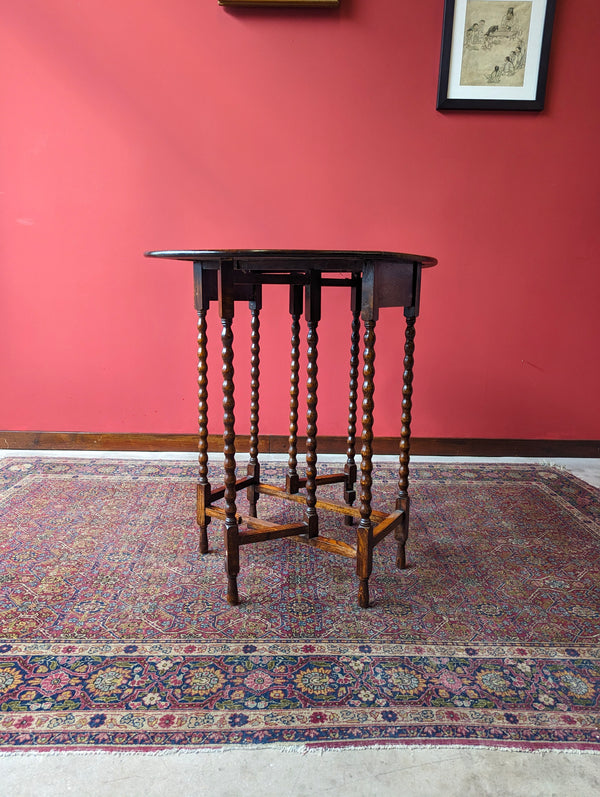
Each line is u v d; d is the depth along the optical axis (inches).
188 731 45.8
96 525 85.0
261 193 113.3
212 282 70.7
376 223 114.7
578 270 116.8
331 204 113.8
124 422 122.0
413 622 61.5
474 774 42.5
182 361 119.2
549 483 106.3
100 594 66.0
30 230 114.0
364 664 54.3
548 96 109.9
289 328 117.6
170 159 111.8
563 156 112.3
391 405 121.3
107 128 110.6
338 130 111.1
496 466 116.3
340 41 108.0
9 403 121.1
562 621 62.1
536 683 52.1
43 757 43.2
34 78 108.7
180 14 106.7
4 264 115.3
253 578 70.7
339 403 121.3
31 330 118.0
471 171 112.8
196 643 57.1
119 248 114.7
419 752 44.4
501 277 116.8
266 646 56.8
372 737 45.6
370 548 63.3
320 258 62.4
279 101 110.0
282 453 122.7
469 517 90.2
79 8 106.4
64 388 120.5
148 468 111.4
